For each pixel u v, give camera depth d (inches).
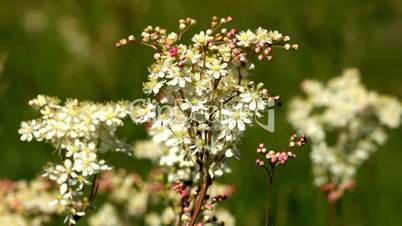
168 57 175.2
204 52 174.6
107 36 422.0
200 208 180.9
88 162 189.5
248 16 444.1
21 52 439.8
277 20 407.2
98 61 410.0
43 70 416.2
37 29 475.5
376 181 317.1
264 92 174.6
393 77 409.7
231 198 307.7
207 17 454.3
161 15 439.8
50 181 269.6
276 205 289.7
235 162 323.3
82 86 399.2
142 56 390.9
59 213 256.5
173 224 247.1
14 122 358.3
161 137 194.4
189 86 175.3
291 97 381.4
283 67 390.6
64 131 193.6
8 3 504.7
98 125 199.2
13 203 257.0
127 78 382.6
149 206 289.1
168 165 227.8
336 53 386.3
